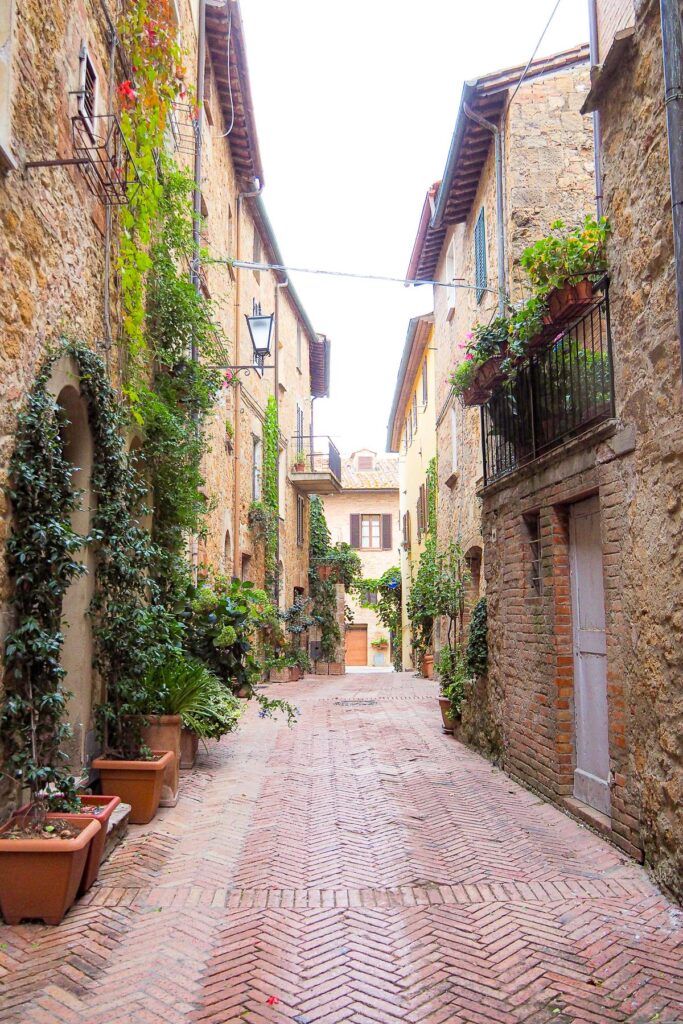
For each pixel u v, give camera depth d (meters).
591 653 6.33
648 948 3.92
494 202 10.74
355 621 40.50
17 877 4.16
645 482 4.94
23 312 4.83
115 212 7.12
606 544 5.60
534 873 5.05
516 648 7.93
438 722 12.38
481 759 9.12
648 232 4.87
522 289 9.73
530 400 7.43
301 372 25.75
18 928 4.16
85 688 6.27
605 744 6.02
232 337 15.70
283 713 13.45
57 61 5.47
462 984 3.58
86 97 6.23
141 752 6.34
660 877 4.70
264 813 6.65
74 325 5.95
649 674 4.86
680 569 4.45
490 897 4.64
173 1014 3.32
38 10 5.07
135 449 7.78
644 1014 3.31
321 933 4.14
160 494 8.54
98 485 6.30
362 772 8.38
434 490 20.08
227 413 14.90
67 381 5.62
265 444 19.58
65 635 6.23
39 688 4.66
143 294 8.21
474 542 12.26
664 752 4.65
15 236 4.69
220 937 4.09
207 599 9.41
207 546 12.67
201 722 7.65
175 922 4.27
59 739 4.78
